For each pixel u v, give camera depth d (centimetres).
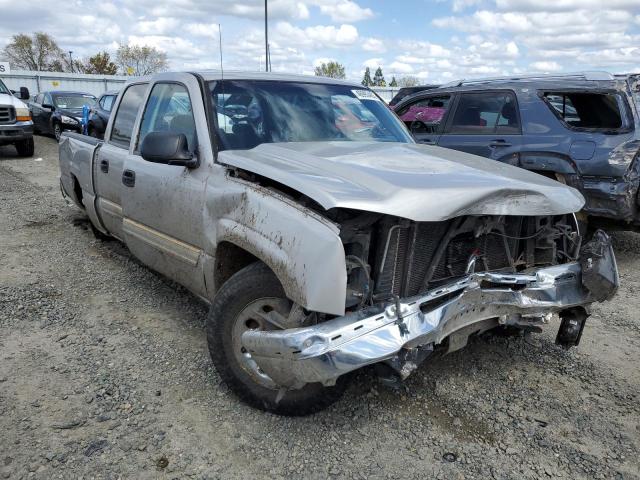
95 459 265
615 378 359
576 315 341
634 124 559
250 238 286
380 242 271
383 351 245
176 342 384
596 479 265
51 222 711
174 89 395
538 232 337
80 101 1752
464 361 373
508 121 643
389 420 304
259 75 411
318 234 252
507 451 283
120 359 358
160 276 515
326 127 392
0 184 977
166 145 329
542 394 337
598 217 596
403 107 786
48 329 399
